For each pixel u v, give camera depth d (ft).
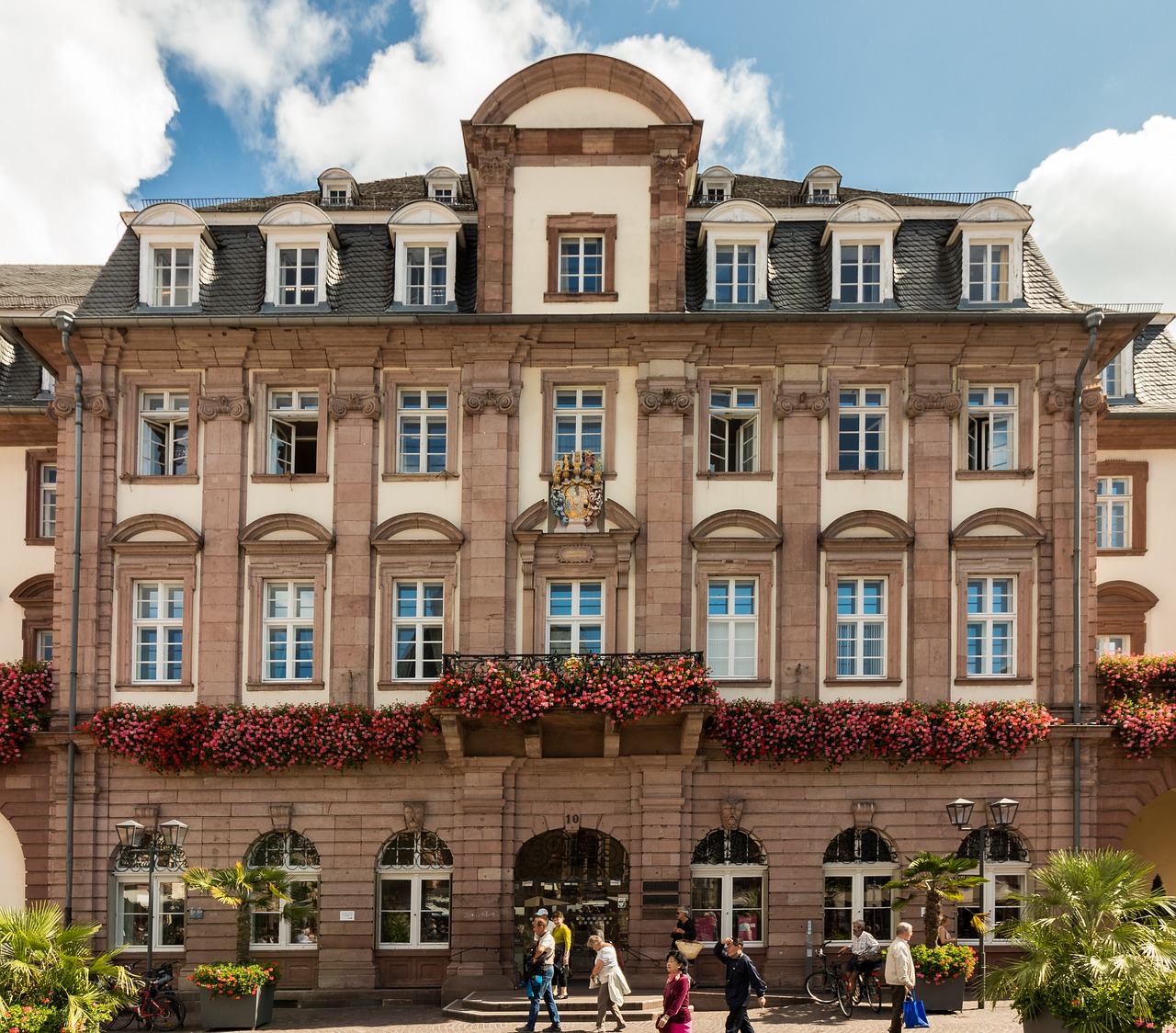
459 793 79.25
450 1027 68.18
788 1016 68.85
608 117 85.25
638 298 83.82
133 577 82.38
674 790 78.74
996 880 80.02
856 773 80.12
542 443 83.10
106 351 83.76
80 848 79.77
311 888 79.92
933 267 86.53
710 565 81.76
